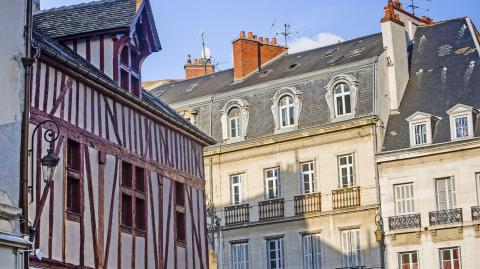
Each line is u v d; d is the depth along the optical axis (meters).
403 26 34.75
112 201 18.41
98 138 18.14
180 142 22.73
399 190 31.58
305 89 34.22
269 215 34.25
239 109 35.81
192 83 40.69
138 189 20.02
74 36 19.75
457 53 34.16
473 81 32.47
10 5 14.67
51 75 16.50
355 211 32.25
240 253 34.94
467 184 30.22
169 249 21.20
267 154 34.78
